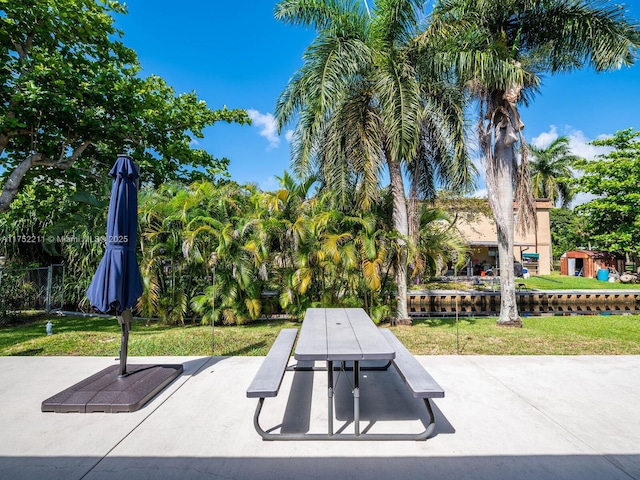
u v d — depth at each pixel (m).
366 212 8.74
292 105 8.89
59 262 12.77
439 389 2.77
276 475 2.51
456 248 9.70
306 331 3.75
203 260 8.70
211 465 2.63
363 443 2.94
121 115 11.36
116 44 11.27
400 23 8.52
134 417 3.41
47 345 6.41
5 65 9.31
